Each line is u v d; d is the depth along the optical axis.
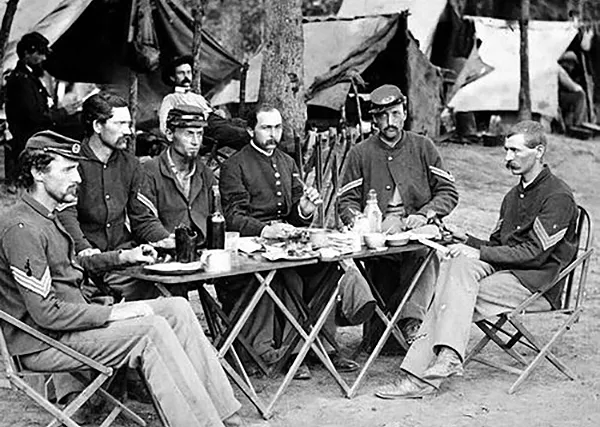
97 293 4.83
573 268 5.17
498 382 5.21
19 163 4.06
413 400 4.91
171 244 4.73
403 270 5.52
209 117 8.05
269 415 4.63
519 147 5.11
